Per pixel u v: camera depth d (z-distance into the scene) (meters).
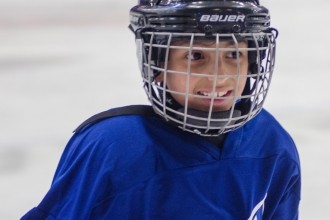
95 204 1.15
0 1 10.27
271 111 4.38
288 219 1.48
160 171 1.18
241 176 1.26
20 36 7.89
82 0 10.67
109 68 6.00
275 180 1.37
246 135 1.30
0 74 5.68
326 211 2.64
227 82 1.15
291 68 5.92
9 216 2.65
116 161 1.16
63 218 1.18
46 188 2.95
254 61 1.19
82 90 5.05
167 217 1.18
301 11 9.82
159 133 1.21
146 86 1.23
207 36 1.10
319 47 7.04
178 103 1.17
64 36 7.89
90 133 1.24
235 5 1.11
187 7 1.09
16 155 3.40
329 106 4.52
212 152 1.23
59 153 3.44
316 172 3.08
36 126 4.00
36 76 5.61
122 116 1.24
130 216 1.17
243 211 1.25
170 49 1.14
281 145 1.37
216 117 1.15
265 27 1.20
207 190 1.21
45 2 10.39
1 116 4.23
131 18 1.29
